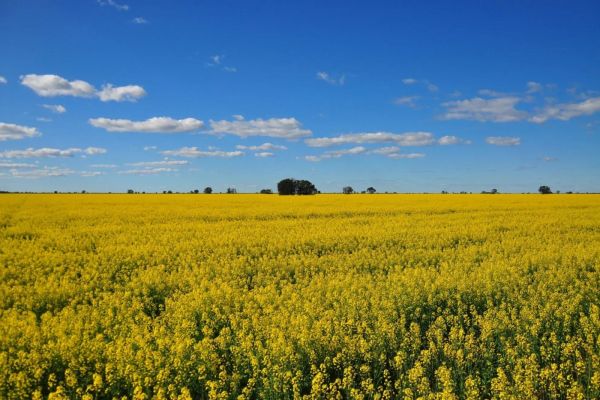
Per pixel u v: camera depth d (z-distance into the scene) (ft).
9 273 47.70
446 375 22.53
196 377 24.72
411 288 38.17
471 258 54.95
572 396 21.66
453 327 30.76
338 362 25.71
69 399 22.48
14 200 173.37
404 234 75.36
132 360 24.73
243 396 22.02
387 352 28.04
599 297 38.91
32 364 24.58
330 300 37.14
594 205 144.25
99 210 123.75
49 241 67.92
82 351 25.95
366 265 52.13
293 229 83.05
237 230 81.61
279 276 47.44
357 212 120.37
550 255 53.67
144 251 59.16
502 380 22.12
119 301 37.68
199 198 195.00
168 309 35.88
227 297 37.52
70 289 41.34
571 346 26.03
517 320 30.50
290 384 24.27
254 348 27.61
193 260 56.13
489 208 132.57
